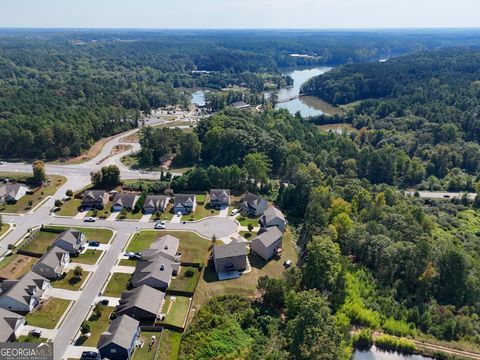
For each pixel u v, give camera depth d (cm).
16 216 10356
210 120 16912
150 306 6862
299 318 6062
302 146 15875
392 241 8694
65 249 8675
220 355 6294
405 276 8306
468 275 8125
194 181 12169
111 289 7612
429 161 15775
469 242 10231
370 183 13725
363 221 9956
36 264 7800
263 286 7488
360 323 7275
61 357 6041
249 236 9644
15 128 15075
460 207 12744
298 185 11381
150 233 9650
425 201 13188
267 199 11975
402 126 19338
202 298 7506
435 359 6756
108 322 6769
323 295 7225
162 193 12031
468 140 18075
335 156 15075
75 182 12681
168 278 7675
